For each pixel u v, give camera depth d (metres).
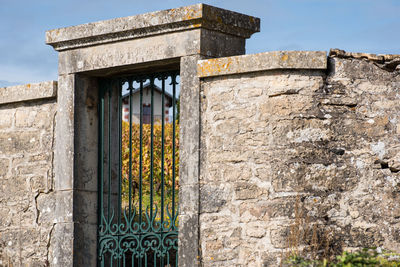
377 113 6.53
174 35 6.97
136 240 7.42
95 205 7.74
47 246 7.77
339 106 6.55
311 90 6.53
